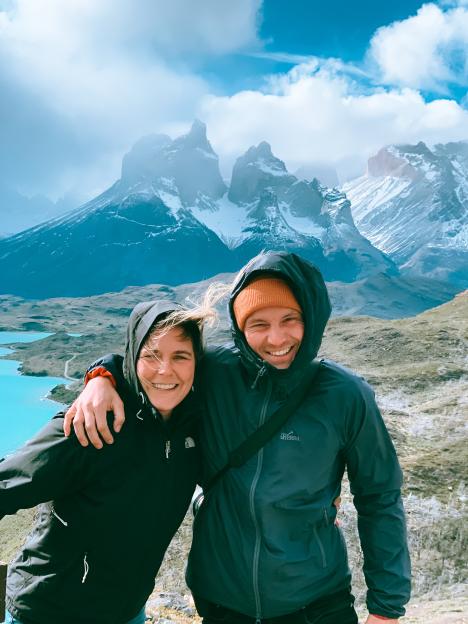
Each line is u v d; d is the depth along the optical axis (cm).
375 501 132
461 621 419
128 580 122
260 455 123
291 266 119
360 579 868
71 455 112
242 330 123
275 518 122
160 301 120
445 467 1330
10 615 125
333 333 3238
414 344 2903
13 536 1259
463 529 1050
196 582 133
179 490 125
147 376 116
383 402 2123
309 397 125
